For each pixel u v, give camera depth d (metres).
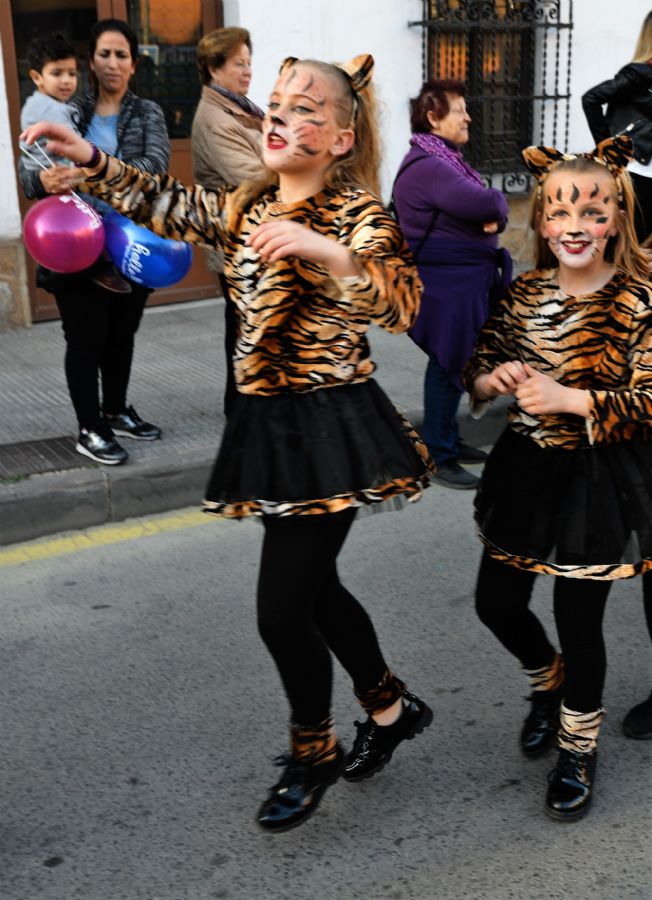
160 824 2.69
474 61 8.50
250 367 2.36
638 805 2.74
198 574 4.08
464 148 8.68
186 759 2.96
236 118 4.70
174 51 7.40
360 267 2.08
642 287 2.50
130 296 4.73
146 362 6.27
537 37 8.77
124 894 2.45
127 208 2.50
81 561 4.19
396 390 5.75
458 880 2.48
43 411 5.32
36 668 3.42
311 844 2.61
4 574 4.07
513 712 3.17
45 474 4.50
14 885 2.48
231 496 2.39
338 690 3.28
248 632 3.64
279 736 3.06
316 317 2.29
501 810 2.73
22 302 6.92
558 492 2.54
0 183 6.73
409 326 2.23
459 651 3.51
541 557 2.54
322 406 2.33
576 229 2.46
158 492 4.62
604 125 5.02
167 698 3.25
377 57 7.92
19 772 2.90
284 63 2.32
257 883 2.48
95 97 4.68
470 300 4.71
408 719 2.79
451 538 4.40
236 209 2.41
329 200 2.30
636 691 3.25
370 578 4.04
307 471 2.30
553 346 2.55
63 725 3.11
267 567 2.39
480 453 5.19
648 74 4.83
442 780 2.86
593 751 2.72
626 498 2.52
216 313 7.41
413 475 2.36
